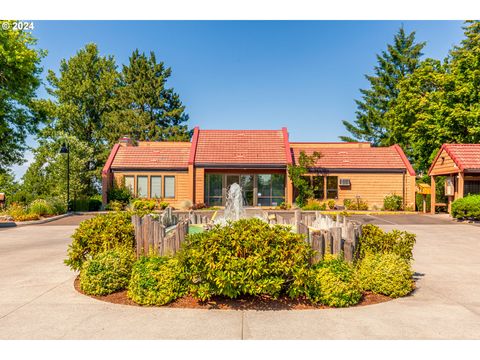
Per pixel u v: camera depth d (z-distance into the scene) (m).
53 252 9.30
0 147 26.70
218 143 27.47
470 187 21.28
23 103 25.20
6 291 5.61
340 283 4.95
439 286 6.03
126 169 25.66
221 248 4.78
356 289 5.06
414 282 6.29
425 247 10.24
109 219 6.44
